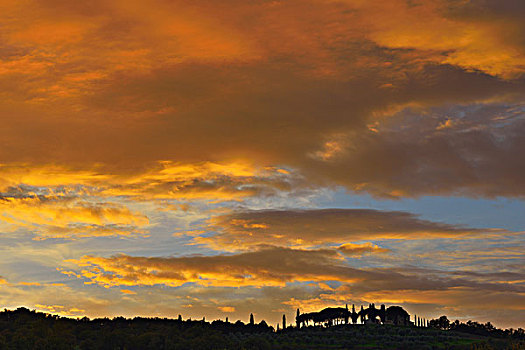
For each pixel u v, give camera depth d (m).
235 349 147.75
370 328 189.62
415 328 193.75
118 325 162.12
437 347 154.38
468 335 179.38
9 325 152.62
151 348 145.75
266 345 153.00
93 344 145.88
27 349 136.75
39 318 161.00
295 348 152.62
